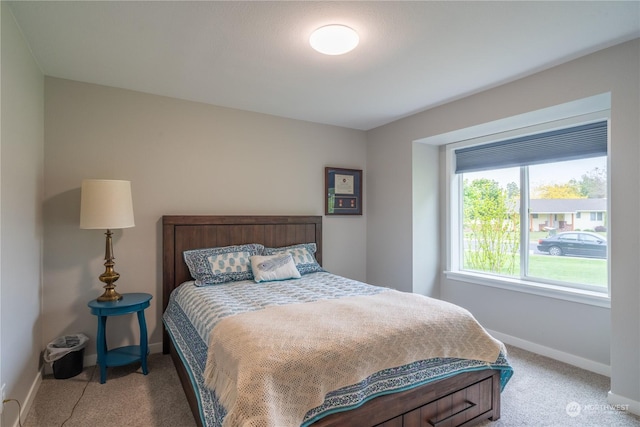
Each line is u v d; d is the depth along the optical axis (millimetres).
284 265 3072
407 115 3740
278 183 3738
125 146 2934
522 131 3123
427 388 1758
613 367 2180
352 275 4293
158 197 3078
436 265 3928
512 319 3227
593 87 2287
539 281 3125
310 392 1428
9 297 1809
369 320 1822
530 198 3215
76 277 2729
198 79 2736
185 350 2229
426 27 1978
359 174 4336
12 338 1854
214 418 1535
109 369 2672
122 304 2479
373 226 4285
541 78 2578
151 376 2559
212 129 3346
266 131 3664
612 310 2188
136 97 2984
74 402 2191
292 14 1849
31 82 2281
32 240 2291
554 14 1849
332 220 4137
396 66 2496
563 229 2967
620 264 2158
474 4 1761
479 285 3525
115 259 2881
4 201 1735
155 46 2197
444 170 3912
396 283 3945
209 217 3234
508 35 2068
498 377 2023
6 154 1762
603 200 2719
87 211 2439
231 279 2963
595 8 1792
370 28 1987
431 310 2002
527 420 1997
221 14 1847
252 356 1446
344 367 1526
